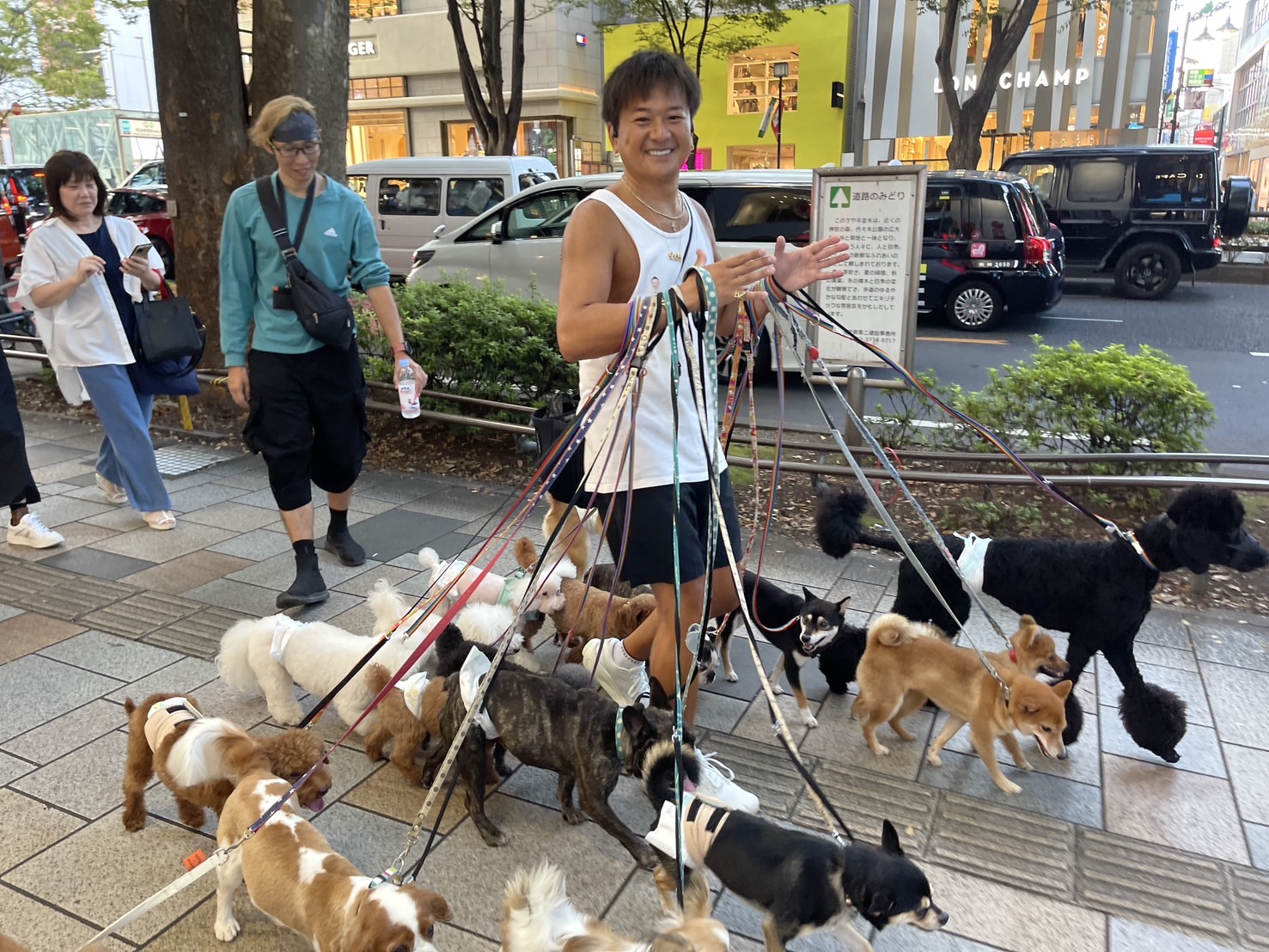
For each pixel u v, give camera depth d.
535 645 4.14
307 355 4.32
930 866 2.70
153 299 5.45
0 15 22.47
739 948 2.40
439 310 7.12
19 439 4.82
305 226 4.27
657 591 2.87
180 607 4.38
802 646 3.31
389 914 1.93
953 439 6.08
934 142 25.12
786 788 3.08
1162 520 3.10
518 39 15.96
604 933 1.89
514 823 2.92
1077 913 2.51
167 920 2.49
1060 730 2.83
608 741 2.60
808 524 5.48
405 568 4.88
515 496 6.07
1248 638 4.07
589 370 2.74
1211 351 10.80
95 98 25.66
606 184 10.02
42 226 4.86
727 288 2.04
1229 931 2.45
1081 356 5.98
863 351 6.15
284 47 7.35
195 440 7.25
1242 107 48.25
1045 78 24.36
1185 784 3.08
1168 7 23.12
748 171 9.59
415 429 7.25
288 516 4.43
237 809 2.38
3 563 4.89
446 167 13.38
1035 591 3.29
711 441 2.73
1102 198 14.83
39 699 3.57
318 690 3.29
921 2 20.50
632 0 20.62
